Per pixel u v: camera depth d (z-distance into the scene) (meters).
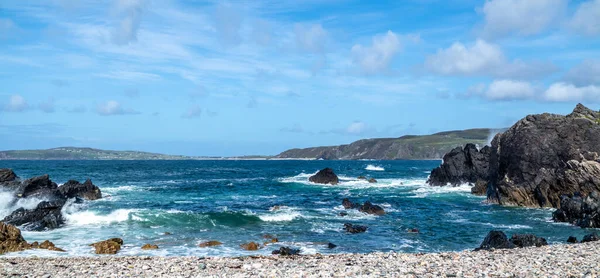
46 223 30.03
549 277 12.57
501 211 40.75
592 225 30.91
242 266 16.02
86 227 30.20
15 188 41.12
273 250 23.53
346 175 109.88
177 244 24.98
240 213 35.62
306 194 58.25
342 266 15.33
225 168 156.62
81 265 16.50
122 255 22.03
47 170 120.12
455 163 70.62
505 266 14.57
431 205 45.66
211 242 24.98
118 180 84.62
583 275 12.66
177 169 142.62
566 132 45.22
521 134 48.38
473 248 24.50
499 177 50.56
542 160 45.53
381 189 66.56
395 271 13.94
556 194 42.25
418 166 186.00
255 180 86.38
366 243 25.77
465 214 38.69
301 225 32.00
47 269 15.55
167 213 35.03
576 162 40.19
